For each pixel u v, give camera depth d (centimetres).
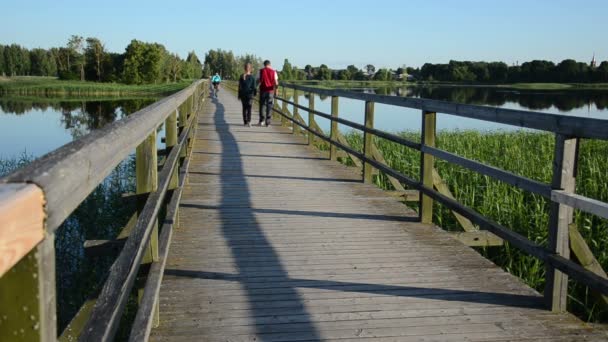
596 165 892
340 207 582
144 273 294
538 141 1385
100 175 146
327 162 881
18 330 90
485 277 380
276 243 452
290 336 289
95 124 3188
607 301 288
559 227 312
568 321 311
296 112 1275
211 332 292
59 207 104
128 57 9894
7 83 8894
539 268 536
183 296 340
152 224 248
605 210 264
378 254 428
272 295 344
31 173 97
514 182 350
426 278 377
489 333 295
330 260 412
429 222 523
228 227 498
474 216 403
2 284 89
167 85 9144
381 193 655
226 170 795
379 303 334
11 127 2927
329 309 324
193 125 959
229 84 4122
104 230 705
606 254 541
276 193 646
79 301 512
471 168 414
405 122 3072
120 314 174
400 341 285
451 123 2958
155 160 300
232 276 376
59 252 621
